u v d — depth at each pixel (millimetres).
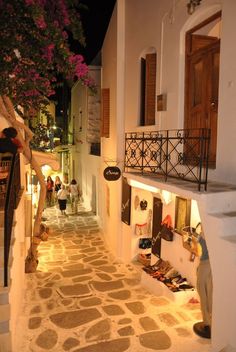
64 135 30906
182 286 8211
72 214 20047
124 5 11430
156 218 9891
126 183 11352
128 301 8320
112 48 12625
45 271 10688
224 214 5637
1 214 6500
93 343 6523
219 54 7027
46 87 6227
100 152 17062
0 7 4973
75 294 8836
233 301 5152
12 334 5910
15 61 5379
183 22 7715
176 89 8102
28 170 12547
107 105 13398
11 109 7250
